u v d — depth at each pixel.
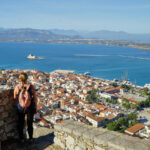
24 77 10.34
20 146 11.17
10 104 11.23
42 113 85.69
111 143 8.47
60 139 10.96
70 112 91.50
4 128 11.12
